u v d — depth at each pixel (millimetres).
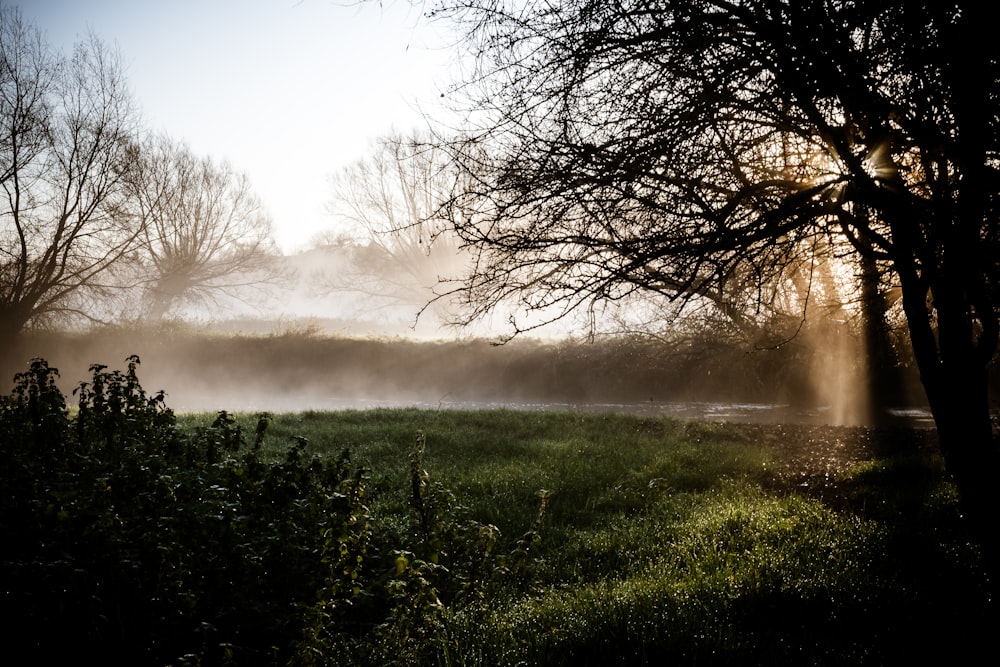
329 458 6430
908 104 5117
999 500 5465
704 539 7430
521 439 15500
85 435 7566
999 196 4766
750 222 5297
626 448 14141
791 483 11336
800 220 5035
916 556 6625
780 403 25953
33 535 5258
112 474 6027
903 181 5398
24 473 6113
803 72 4898
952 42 4551
